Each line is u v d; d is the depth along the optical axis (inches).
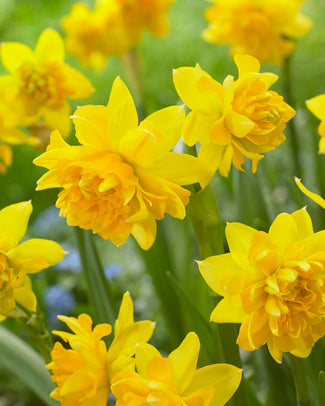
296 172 28.7
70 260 42.4
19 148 69.7
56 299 39.1
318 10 84.3
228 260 17.4
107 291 22.6
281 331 17.0
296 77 68.3
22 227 18.2
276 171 39.4
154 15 35.7
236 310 17.3
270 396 24.7
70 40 36.4
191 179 17.2
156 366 16.8
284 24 29.3
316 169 27.7
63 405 17.4
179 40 86.1
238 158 17.4
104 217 17.0
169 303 29.2
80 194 16.9
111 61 85.4
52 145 17.3
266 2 29.0
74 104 46.7
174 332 29.5
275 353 17.3
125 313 17.8
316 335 17.3
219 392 17.4
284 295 17.0
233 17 29.5
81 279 42.1
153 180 17.0
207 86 17.1
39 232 49.4
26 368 22.4
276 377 24.1
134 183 16.8
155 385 16.4
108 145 17.2
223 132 17.1
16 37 93.7
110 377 17.4
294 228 17.2
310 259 17.0
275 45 28.8
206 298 28.9
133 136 16.8
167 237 30.0
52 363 17.5
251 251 17.0
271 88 44.8
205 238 18.3
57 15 95.7
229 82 17.1
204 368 17.4
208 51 83.3
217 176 34.3
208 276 17.4
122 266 42.9
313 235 17.2
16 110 23.6
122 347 17.5
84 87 23.9
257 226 23.0
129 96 17.2
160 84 77.1
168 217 32.2
